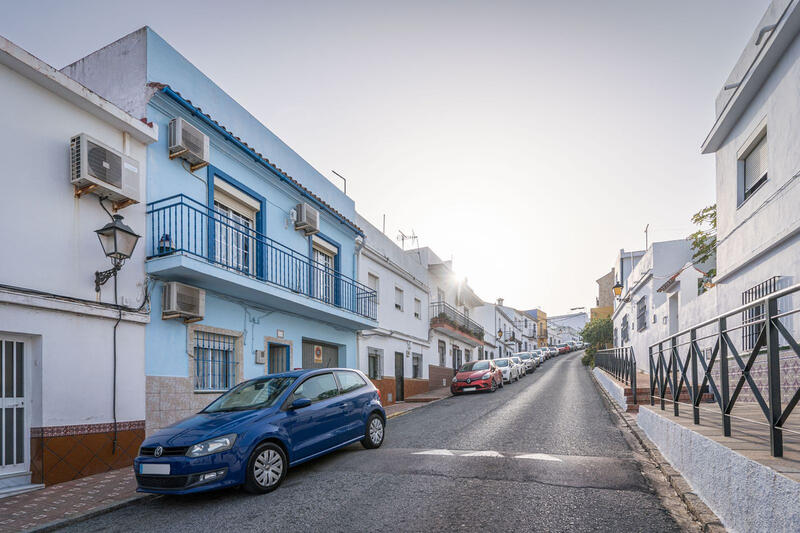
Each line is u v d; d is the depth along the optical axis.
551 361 47.44
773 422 3.88
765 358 4.26
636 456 7.34
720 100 11.71
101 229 7.56
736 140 10.95
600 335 37.25
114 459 7.77
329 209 14.82
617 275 32.78
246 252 11.66
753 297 9.98
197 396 9.53
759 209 9.66
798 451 4.09
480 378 20.09
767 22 9.13
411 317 22.52
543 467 6.68
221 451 5.75
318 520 4.95
